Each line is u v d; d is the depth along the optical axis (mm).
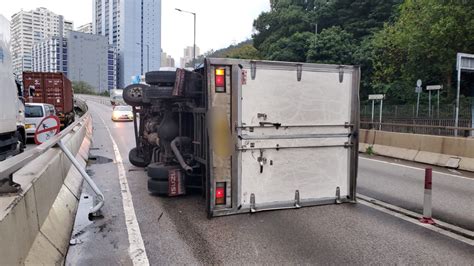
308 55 37969
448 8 24516
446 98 28594
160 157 7762
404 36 28266
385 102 32188
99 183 8133
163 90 6680
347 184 6617
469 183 8664
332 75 6387
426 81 30656
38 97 24344
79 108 50250
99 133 20641
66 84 26094
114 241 4785
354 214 5988
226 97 5699
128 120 30859
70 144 8477
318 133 6316
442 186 8344
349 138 6566
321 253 4465
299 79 6145
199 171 6805
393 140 13406
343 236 5023
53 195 5191
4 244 2828
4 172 3070
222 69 5668
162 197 6941
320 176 6387
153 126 8531
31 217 3701
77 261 4180
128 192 7324
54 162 5508
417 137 12359
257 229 5250
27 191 3633
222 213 5766
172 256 4348
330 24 45188
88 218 5703
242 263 4180
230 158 5770
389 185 8406
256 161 5938
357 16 42562
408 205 6641
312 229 5277
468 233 5211
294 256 4371
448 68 26516
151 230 5199
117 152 13156
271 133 5992
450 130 18891
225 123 5707
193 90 6270
